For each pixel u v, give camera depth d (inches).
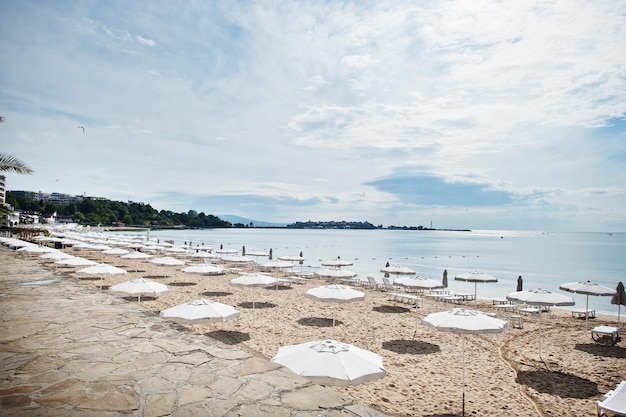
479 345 454.0
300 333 476.7
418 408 289.1
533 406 297.4
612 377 359.9
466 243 4414.4
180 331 194.7
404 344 449.4
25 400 118.1
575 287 582.2
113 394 123.0
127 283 467.8
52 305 253.9
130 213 7682.1
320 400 120.9
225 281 878.4
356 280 1047.6
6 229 1862.7
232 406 116.0
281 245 3334.2
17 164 678.5
